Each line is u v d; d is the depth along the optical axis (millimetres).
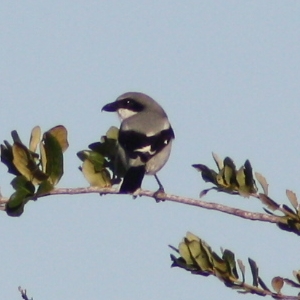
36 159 9781
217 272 8719
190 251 8875
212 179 10047
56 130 10016
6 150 9562
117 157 11500
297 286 8648
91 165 10898
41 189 9375
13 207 9250
